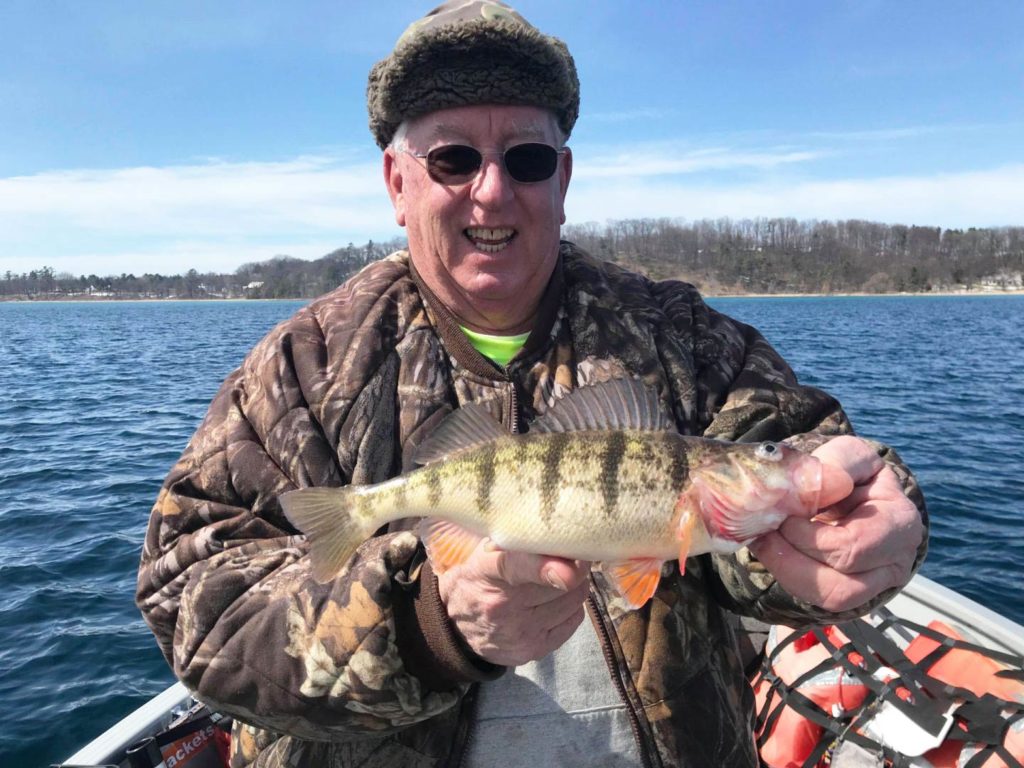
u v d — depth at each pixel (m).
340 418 0.61
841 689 0.80
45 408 4.46
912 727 0.74
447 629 0.50
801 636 0.85
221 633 0.54
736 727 0.60
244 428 0.63
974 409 4.00
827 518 0.49
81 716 1.27
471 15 0.60
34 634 1.53
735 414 0.62
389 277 0.69
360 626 0.50
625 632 0.58
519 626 0.48
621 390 0.56
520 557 0.46
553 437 0.54
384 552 0.52
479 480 0.54
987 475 2.53
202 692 0.54
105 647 1.47
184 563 0.58
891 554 0.46
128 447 3.29
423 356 0.64
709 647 0.60
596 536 0.53
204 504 0.60
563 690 0.57
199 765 0.84
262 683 0.52
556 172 0.65
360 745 0.57
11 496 2.49
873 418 3.74
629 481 0.52
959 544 1.87
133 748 0.83
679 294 0.72
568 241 0.78
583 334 0.66
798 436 0.60
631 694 0.57
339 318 0.66
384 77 0.62
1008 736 0.70
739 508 0.49
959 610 1.01
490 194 0.60
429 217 0.63
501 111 0.61
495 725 0.56
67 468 2.89
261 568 0.56
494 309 0.65
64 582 1.77
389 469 0.61
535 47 0.60
